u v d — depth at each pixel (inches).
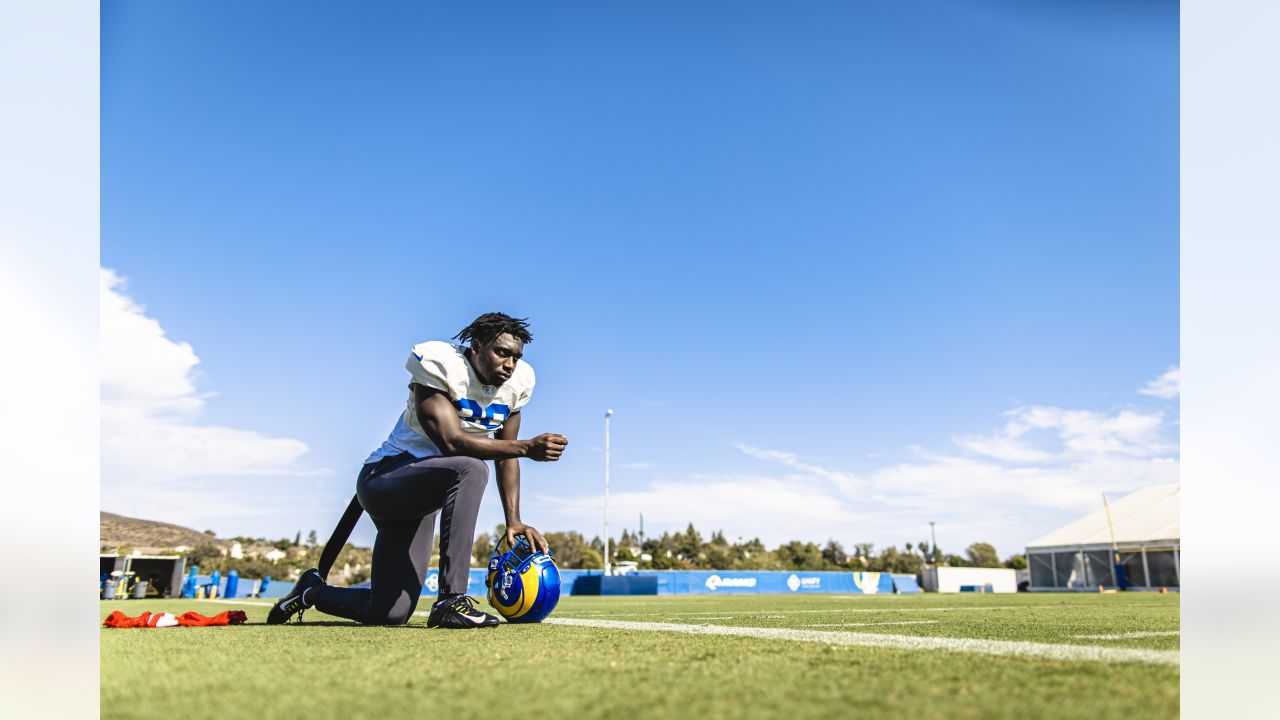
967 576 1266.0
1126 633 99.5
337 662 64.9
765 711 42.8
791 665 61.4
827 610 216.4
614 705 44.8
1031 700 45.6
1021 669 58.6
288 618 129.0
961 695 47.3
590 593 862.5
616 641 84.9
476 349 114.3
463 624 106.7
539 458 107.5
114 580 493.7
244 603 354.3
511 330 115.2
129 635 98.6
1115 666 60.7
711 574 916.0
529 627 112.7
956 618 149.7
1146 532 1113.4
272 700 47.3
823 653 70.7
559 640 86.6
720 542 3132.4
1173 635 95.3
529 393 123.3
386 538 120.7
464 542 108.4
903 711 42.7
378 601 118.3
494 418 117.0
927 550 2920.8
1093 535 1203.2
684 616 168.2
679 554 2851.9
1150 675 55.6
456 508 108.6
